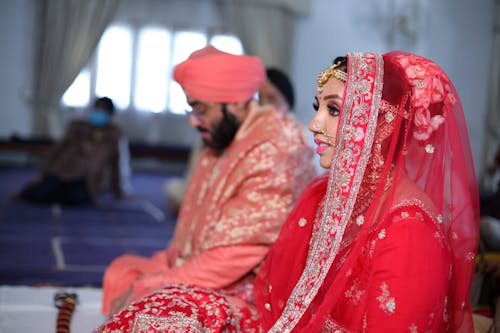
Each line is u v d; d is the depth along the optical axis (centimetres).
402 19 1070
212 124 248
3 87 1027
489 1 1060
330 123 173
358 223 168
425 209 161
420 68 168
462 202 171
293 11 1073
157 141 1088
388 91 167
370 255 162
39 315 257
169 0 1075
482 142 1059
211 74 243
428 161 168
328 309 161
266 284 191
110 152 715
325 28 1096
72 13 1020
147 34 1074
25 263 421
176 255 260
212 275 224
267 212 230
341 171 167
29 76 1034
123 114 1076
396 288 155
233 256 224
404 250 157
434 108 168
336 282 161
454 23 1067
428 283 155
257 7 1061
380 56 171
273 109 255
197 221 248
